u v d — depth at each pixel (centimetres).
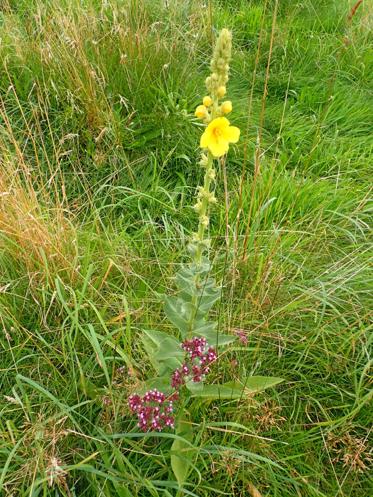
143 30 101
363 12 134
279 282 68
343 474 58
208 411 58
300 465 57
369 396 56
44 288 64
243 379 59
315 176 94
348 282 71
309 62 119
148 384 57
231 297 64
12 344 62
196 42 107
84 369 60
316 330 66
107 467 50
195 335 57
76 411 57
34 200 70
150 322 64
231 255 72
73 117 89
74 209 81
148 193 85
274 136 101
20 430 56
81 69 91
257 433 56
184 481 50
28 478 51
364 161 96
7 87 94
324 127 104
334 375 64
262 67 119
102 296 63
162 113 92
